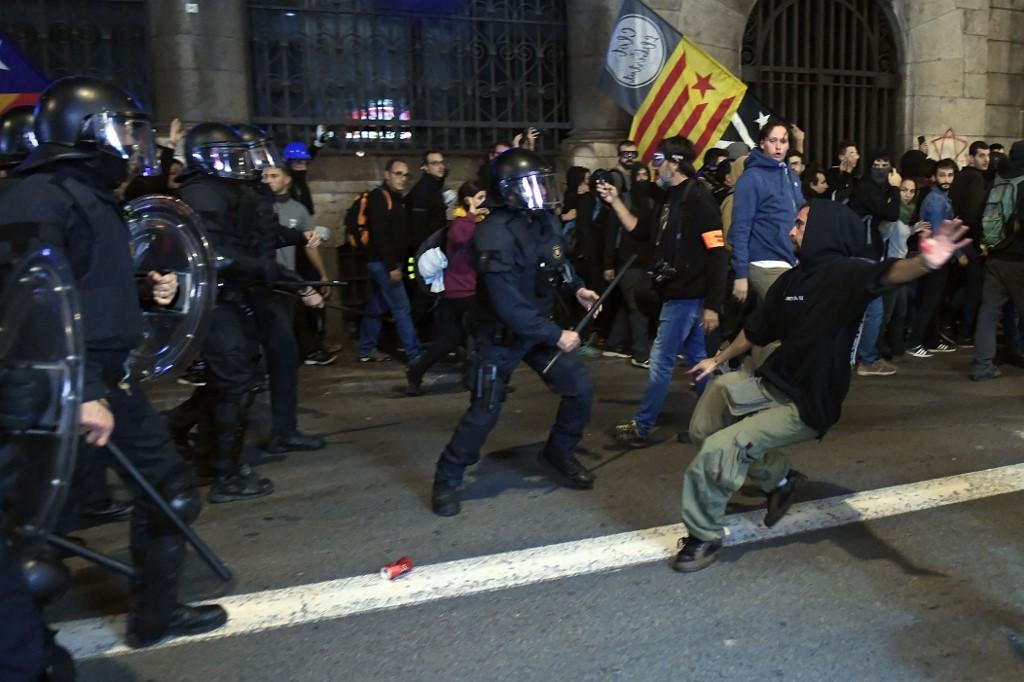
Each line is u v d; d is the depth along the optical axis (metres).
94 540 4.29
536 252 4.34
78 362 2.18
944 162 8.84
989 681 2.94
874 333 7.49
